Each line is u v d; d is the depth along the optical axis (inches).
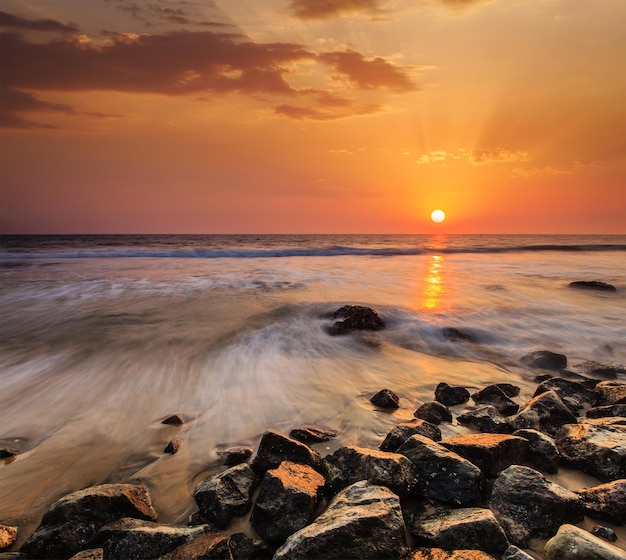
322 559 121.8
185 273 847.1
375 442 209.2
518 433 195.6
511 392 280.7
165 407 253.8
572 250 1849.2
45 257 1203.9
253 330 426.0
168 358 344.5
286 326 441.1
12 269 896.3
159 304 541.3
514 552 123.0
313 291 644.7
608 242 3024.1
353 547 123.5
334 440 211.5
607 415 230.1
